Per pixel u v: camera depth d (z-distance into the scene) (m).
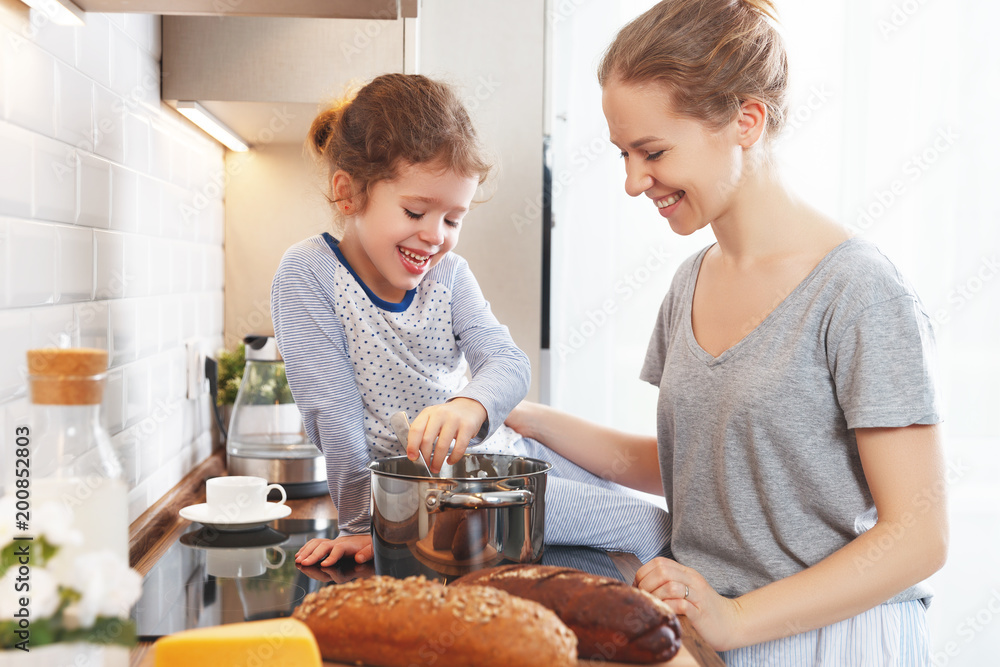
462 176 1.03
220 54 1.33
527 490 0.81
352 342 1.11
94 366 0.62
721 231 1.05
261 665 0.58
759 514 0.99
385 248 1.04
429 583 0.63
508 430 1.27
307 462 1.40
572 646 0.58
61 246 0.93
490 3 1.75
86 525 0.60
